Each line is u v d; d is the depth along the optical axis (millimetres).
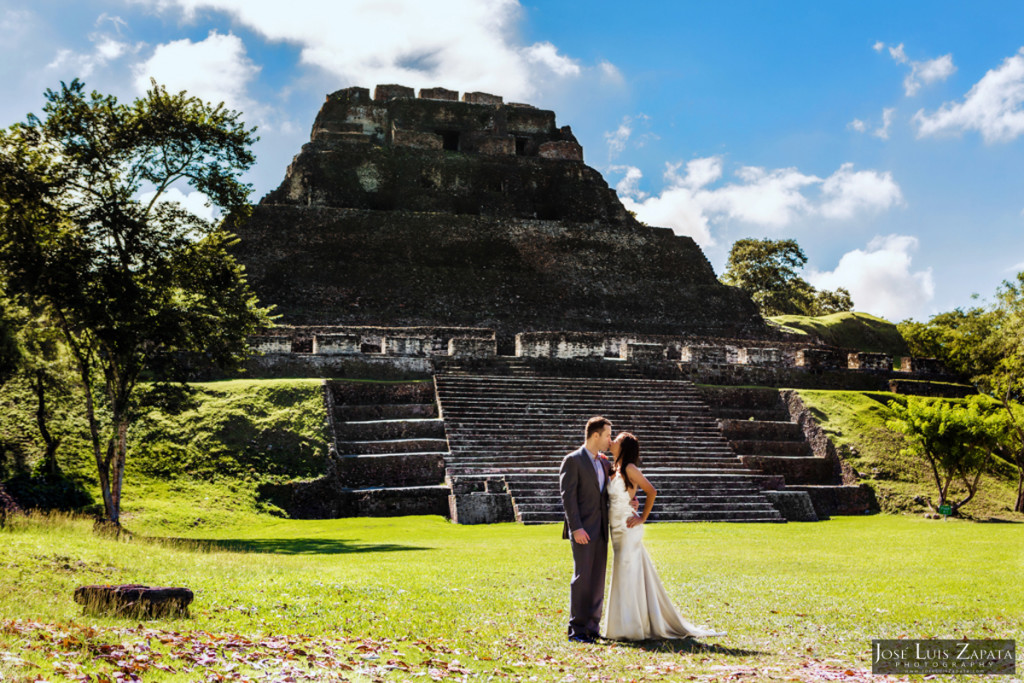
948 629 8047
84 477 20906
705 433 28797
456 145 59875
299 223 44719
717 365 34250
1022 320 30406
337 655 6613
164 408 19328
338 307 41469
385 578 10625
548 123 62219
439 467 24609
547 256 48438
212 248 19859
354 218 46000
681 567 13117
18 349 18812
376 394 28047
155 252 18703
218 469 22594
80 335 19547
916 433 25500
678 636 7715
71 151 17750
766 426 30234
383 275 43688
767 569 12945
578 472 7820
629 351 33781
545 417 27672
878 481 27734
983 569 13078
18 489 19312
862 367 37188
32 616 7133
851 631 7973
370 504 22719
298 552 15094
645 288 48938
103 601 7695
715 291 50094
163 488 21344
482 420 26906
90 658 5969
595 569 7707
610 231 51156
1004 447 27703
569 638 7551
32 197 17328
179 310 19172
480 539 18172
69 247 17672
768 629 8078
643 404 29703
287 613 8219
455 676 6086
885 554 15570
